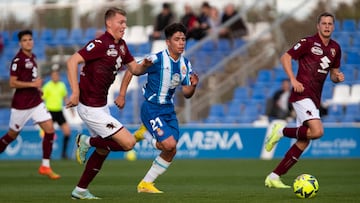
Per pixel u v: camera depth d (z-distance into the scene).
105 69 28.58
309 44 34.31
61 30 80.94
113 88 70.88
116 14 28.47
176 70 30.67
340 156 63.16
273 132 35.44
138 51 76.00
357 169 48.84
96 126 28.78
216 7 80.44
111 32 28.66
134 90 66.94
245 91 71.38
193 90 31.41
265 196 30.44
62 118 61.72
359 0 79.75
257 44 74.94
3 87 77.25
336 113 69.94
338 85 72.00
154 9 80.88
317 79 34.38
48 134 42.81
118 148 28.83
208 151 63.31
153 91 30.83
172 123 31.17
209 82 72.56
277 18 77.75
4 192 33.78
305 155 62.91
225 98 71.19
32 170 49.75
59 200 29.30
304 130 34.00
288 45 75.50
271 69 73.62
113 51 28.55
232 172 46.62
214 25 75.19
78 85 28.03
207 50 74.75
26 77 42.66
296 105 34.56
